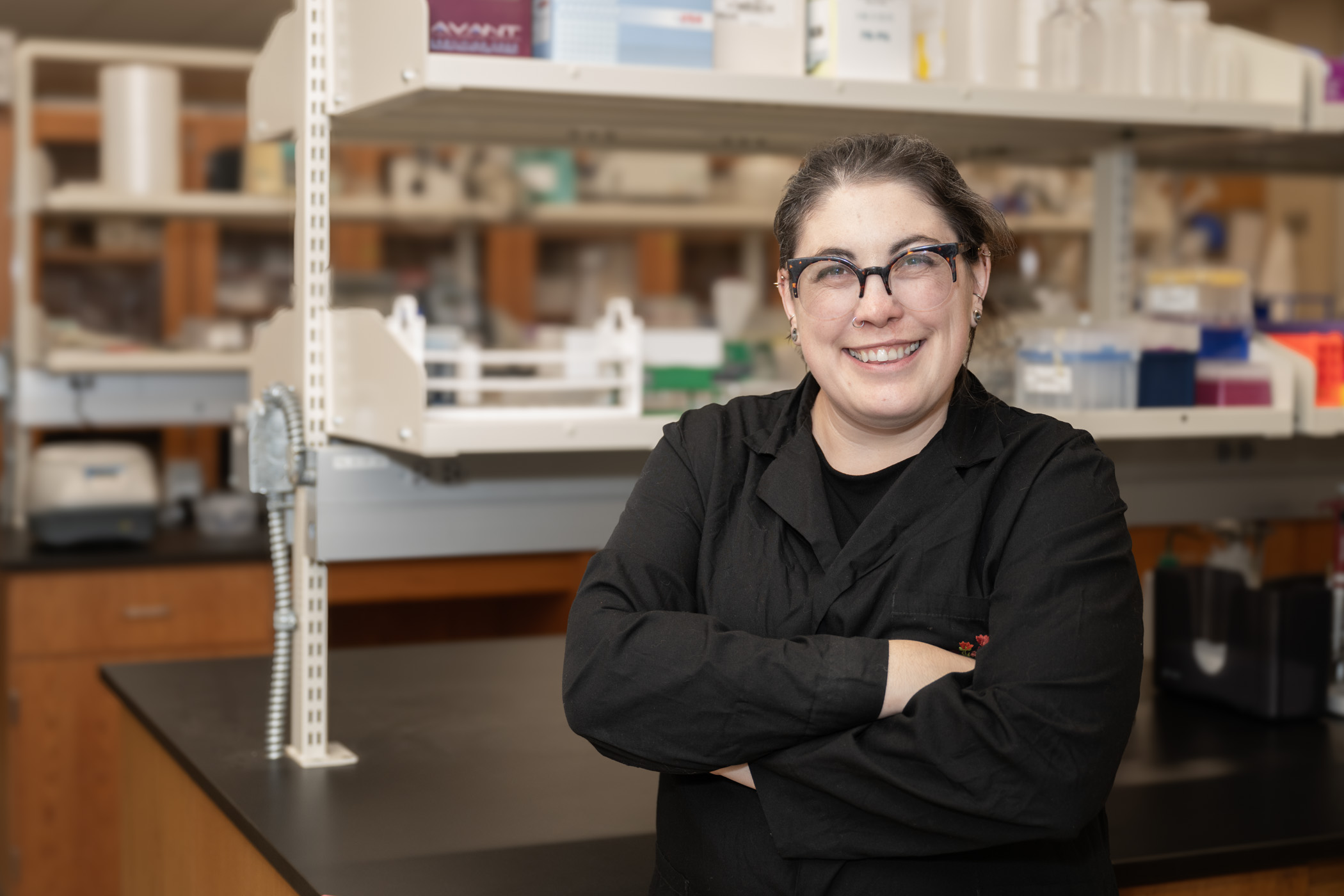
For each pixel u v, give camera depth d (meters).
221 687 2.05
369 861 1.36
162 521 3.72
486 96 1.65
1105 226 2.50
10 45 4.23
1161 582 2.02
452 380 1.65
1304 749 1.75
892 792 1.12
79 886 3.18
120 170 3.60
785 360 2.20
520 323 4.85
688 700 1.16
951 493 1.25
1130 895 1.39
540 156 4.45
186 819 1.80
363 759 1.70
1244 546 2.22
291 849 1.39
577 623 1.24
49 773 3.14
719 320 3.22
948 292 1.21
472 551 1.77
